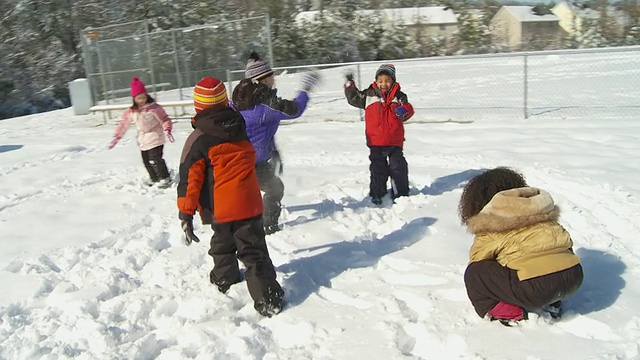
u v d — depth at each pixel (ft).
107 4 109.19
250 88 15.43
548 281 9.89
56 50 104.17
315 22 103.86
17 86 96.48
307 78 16.19
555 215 10.28
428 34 127.95
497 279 10.21
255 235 12.14
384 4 143.33
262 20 57.26
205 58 57.52
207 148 11.80
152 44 54.90
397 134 19.03
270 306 11.78
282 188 16.69
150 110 23.76
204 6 105.91
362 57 109.19
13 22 100.17
